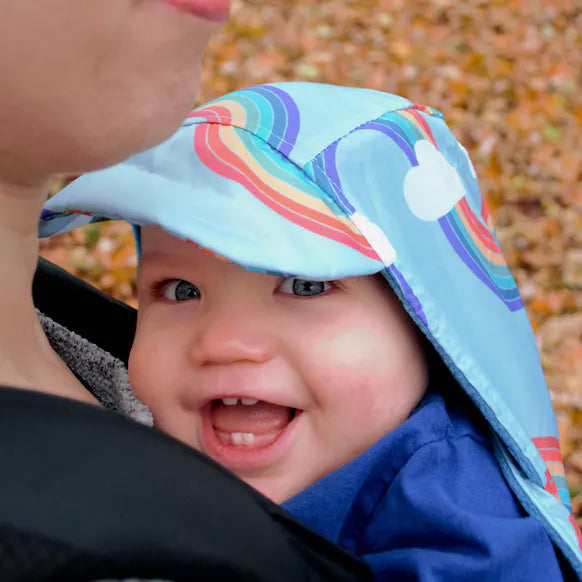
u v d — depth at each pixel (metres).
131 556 0.51
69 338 1.11
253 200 1.09
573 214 4.67
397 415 1.22
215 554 0.55
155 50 0.65
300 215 1.09
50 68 0.62
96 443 0.55
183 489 0.57
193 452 0.62
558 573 1.11
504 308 1.34
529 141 5.16
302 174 1.13
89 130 0.66
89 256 4.07
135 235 1.45
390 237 1.15
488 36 6.29
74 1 0.60
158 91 0.67
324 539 0.69
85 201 1.13
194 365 1.19
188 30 0.66
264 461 1.18
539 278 4.22
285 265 1.03
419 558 1.00
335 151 1.16
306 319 1.18
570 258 4.34
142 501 0.53
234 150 1.13
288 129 1.17
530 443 1.22
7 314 0.80
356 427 1.19
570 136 5.28
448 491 1.11
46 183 0.78
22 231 0.80
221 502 0.59
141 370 1.24
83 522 0.50
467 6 6.66
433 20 6.49
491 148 5.06
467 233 1.32
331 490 1.12
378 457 1.13
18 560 0.48
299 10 6.39
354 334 1.19
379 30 6.29
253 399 1.24
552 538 1.17
